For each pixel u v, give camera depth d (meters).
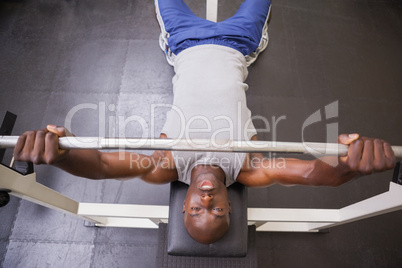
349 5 2.35
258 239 1.66
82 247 1.60
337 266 1.63
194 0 2.27
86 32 2.15
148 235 1.64
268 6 1.64
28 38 2.10
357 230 1.70
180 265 1.24
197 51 1.38
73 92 1.96
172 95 1.97
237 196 1.15
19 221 1.63
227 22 1.48
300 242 1.66
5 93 1.92
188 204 0.96
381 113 2.00
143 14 2.22
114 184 1.73
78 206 1.29
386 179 1.80
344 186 1.77
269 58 2.10
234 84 1.28
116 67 2.04
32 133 0.73
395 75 2.13
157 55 2.08
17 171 0.93
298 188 1.76
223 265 1.24
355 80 2.08
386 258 1.65
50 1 2.23
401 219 1.72
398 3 2.37
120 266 1.58
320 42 2.19
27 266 1.55
